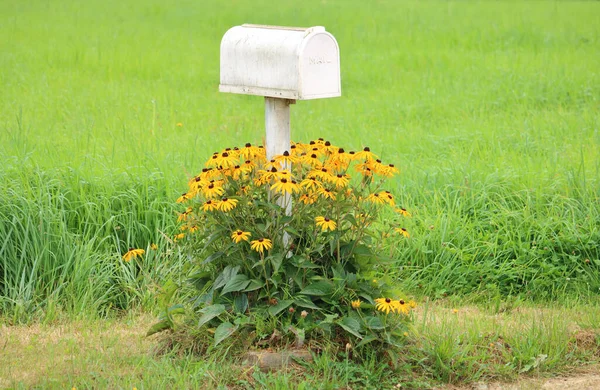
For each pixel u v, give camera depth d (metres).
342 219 5.23
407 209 7.54
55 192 7.15
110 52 15.42
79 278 6.42
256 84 5.29
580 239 7.04
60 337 5.77
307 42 5.04
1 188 6.79
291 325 5.04
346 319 5.01
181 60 15.44
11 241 6.49
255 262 5.10
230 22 19.88
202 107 11.91
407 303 5.12
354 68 15.00
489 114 11.37
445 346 5.24
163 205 7.21
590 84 12.58
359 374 4.99
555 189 7.73
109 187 7.17
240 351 5.10
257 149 5.17
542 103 11.97
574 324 6.04
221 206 4.92
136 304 6.51
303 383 4.66
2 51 15.09
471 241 7.17
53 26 18.31
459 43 16.92
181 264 6.62
